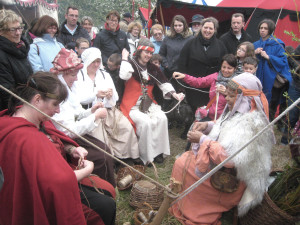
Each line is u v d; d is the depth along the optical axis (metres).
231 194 2.14
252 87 2.01
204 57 3.65
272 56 3.75
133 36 5.50
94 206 1.73
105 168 2.44
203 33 3.66
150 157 3.11
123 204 2.52
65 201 1.28
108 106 2.98
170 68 4.14
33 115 1.45
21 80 2.54
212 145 2.02
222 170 2.11
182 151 3.60
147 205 2.26
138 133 3.15
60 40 4.25
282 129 4.06
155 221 1.85
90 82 2.83
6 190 1.33
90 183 1.93
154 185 2.49
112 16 4.20
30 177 1.27
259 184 1.99
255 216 2.10
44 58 3.12
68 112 2.35
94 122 2.39
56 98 1.43
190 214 2.22
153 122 3.12
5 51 2.43
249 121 1.95
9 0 6.64
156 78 3.39
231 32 4.07
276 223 1.99
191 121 3.87
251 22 5.55
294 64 3.77
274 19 5.34
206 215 2.19
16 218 1.32
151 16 5.55
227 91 2.13
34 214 1.27
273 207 1.97
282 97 4.09
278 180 2.24
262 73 3.84
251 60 3.01
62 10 14.21
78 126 2.31
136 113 3.18
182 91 3.95
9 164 1.32
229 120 2.10
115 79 3.37
